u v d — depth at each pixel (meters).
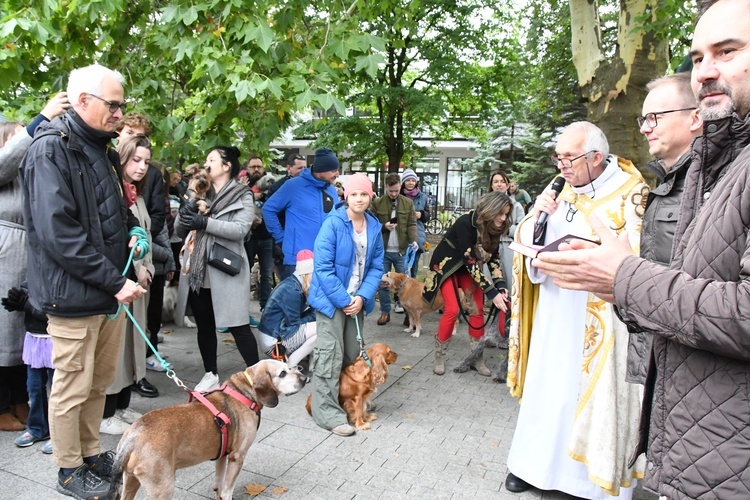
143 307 3.94
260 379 2.92
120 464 2.40
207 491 3.09
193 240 4.66
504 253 6.27
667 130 2.41
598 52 5.45
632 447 2.85
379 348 4.11
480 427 4.12
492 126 19.53
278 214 5.83
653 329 1.33
